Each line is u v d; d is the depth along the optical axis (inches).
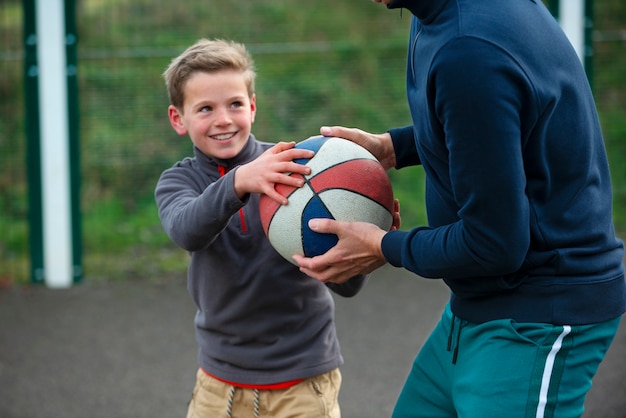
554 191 145.6
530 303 147.5
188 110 185.6
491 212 135.0
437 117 140.3
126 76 482.3
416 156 188.9
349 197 162.7
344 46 492.7
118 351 334.3
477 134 132.7
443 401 167.6
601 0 535.2
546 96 137.3
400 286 407.8
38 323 367.9
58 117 410.0
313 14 571.8
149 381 304.2
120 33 545.6
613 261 151.6
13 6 553.9
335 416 187.6
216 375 187.6
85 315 377.1
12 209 464.1
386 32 560.1
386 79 528.1
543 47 140.6
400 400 175.3
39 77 406.0
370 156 170.7
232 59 184.4
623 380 290.0
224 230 181.9
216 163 189.5
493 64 132.6
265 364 184.2
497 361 149.4
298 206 162.6
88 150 472.4
